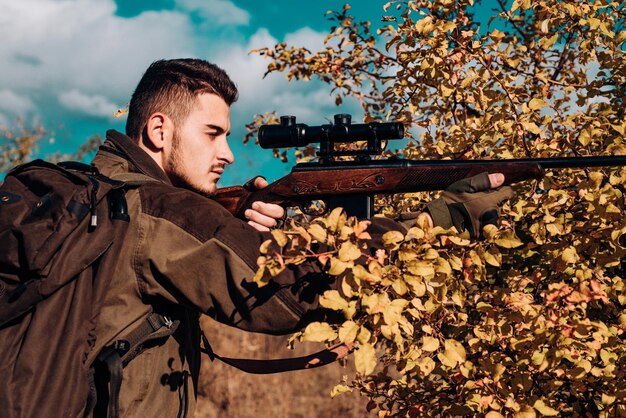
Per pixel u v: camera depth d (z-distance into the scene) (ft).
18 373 4.74
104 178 5.47
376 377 9.83
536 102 9.67
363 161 6.60
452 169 6.23
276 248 5.14
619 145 8.75
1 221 5.06
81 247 4.98
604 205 8.06
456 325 9.79
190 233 5.21
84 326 4.99
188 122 6.37
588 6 9.96
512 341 7.94
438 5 10.62
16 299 4.85
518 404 7.66
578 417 9.29
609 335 8.14
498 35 10.22
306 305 5.14
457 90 10.04
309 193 6.75
